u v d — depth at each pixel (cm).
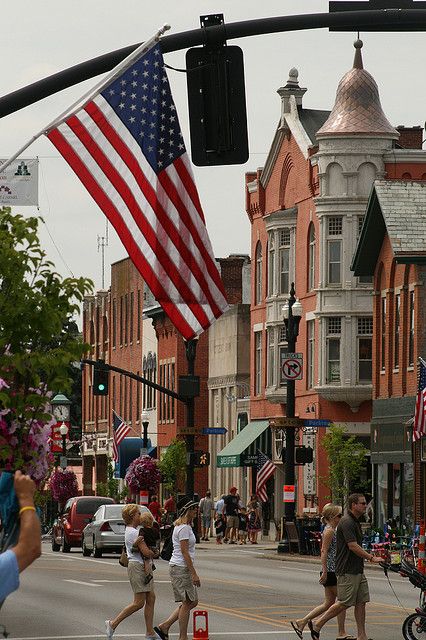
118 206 3192
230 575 7350
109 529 9444
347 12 2723
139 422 17938
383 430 10512
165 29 2822
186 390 9500
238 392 14500
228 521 11612
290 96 13050
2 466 2064
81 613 5153
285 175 13025
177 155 3192
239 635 4406
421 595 4353
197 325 3291
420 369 8488
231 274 16412
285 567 8175
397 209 10300
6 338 2369
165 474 14162
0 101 2731
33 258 2447
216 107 2791
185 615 3975
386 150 11825
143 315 17912
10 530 1383
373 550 8344
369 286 11812
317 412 11981
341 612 4109
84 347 2381
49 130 3138
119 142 3159
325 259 11919
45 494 14200
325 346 11881
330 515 4159
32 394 2178
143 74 3033
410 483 10038
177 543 3978
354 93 11956
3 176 7894
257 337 13775
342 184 11856
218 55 2789
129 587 6462
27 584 6650
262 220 13525
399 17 2714
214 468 15175
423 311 10044
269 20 2748
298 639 4297
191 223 3244
